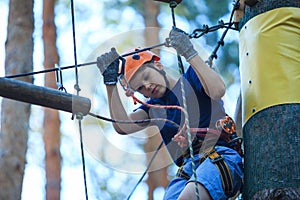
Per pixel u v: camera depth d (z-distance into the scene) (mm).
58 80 8047
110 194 21688
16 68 16594
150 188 20266
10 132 16016
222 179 7809
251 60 8203
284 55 8070
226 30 8766
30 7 17234
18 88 7340
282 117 7852
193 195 7688
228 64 20969
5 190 15500
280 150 7758
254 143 7934
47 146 20047
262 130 7906
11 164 15727
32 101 7418
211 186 7723
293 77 7992
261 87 8023
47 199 19359
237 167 7926
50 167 19734
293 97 7922
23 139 16062
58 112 20547
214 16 21391
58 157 19938
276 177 7695
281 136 7801
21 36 16875
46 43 20906
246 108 8141
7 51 16828
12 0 17234
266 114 7922
